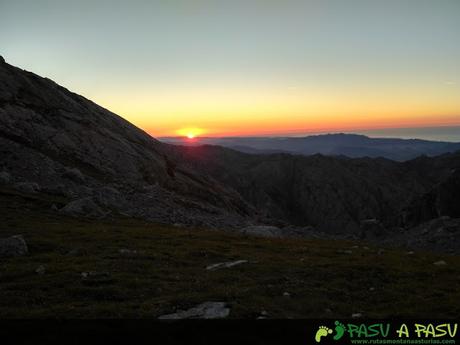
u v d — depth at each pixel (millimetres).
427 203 156000
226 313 18328
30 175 64125
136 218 53656
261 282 24531
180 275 25125
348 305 21359
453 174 156625
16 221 39531
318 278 26562
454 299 22812
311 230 77688
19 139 79000
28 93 101625
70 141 90188
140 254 30109
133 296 20812
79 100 124375
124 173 90938
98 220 46781
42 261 27188
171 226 50156
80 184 67625
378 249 41156
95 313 17781
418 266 31688
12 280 22766
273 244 39781
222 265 28297
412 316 19938
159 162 113812
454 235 62250
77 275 23641
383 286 25641
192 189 111500
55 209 47875
